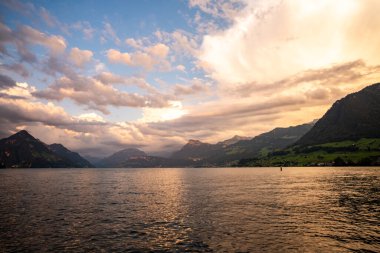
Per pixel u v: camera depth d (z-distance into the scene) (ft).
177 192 277.64
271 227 123.75
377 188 268.41
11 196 244.83
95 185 380.99
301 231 116.47
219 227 125.08
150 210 171.63
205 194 254.27
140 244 101.60
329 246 96.53
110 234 115.24
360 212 155.33
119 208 179.73
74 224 133.59
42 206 188.65
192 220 140.67
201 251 93.35
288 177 480.64
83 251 94.43
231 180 455.22
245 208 173.06
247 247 96.63
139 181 475.31
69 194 263.08
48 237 111.14
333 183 330.54
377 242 100.58
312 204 183.73
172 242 103.60
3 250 95.20
